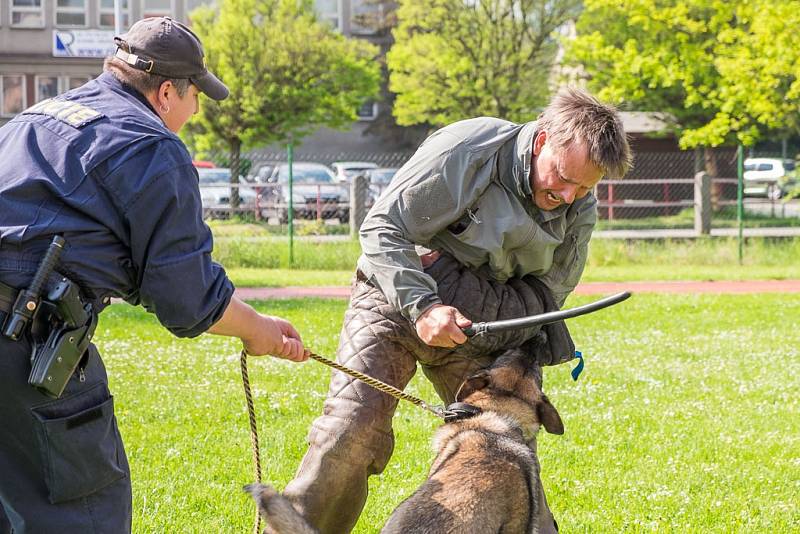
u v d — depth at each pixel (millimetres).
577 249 3824
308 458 3512
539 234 3590
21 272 2631
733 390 7402
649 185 27875
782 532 4477
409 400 3496
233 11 29469
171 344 9102
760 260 18484
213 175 28156
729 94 20844
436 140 3557
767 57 19344
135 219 2701
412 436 5902
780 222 22547
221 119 28797
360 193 19828
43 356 2611
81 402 2766
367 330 3596
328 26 31141
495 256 3582
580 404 6867
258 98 28734
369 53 32500
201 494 4781
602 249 18594
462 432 3465
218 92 3160
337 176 29859
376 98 34562
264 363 8203
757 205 24734
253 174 31891
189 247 2773
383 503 4773
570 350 4035
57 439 2691
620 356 8781
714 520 4609
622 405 6859
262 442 5730
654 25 23203
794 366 8367
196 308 2779
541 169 3445
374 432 3504
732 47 21625
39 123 2770
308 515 3428
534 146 3465
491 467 3240
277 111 29781
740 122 21719
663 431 6156
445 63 28750
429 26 29359
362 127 42312
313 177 29094
